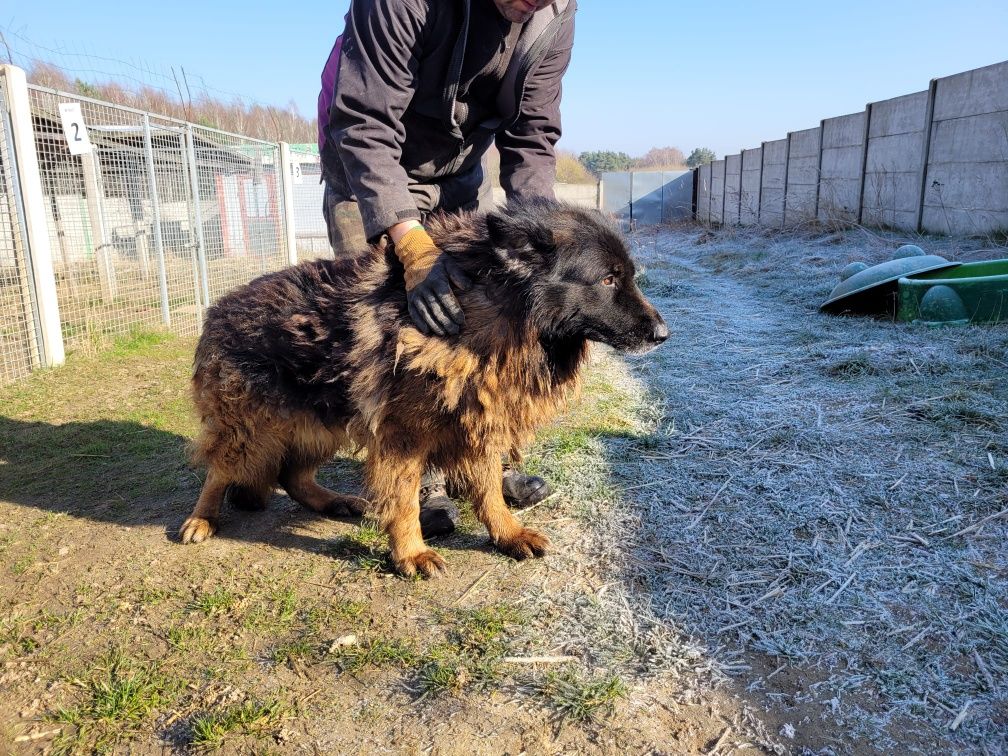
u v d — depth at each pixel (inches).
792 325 297.7
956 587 108.5
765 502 139.6
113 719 87.5
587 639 100.0
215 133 427.5
